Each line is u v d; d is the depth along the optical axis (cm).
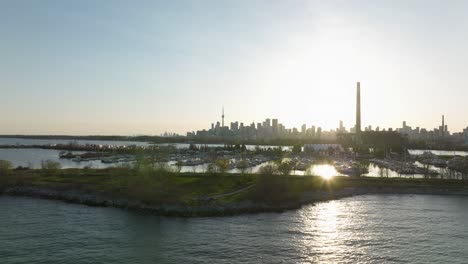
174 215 10062
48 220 9475
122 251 7212
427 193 14800
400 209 11675
